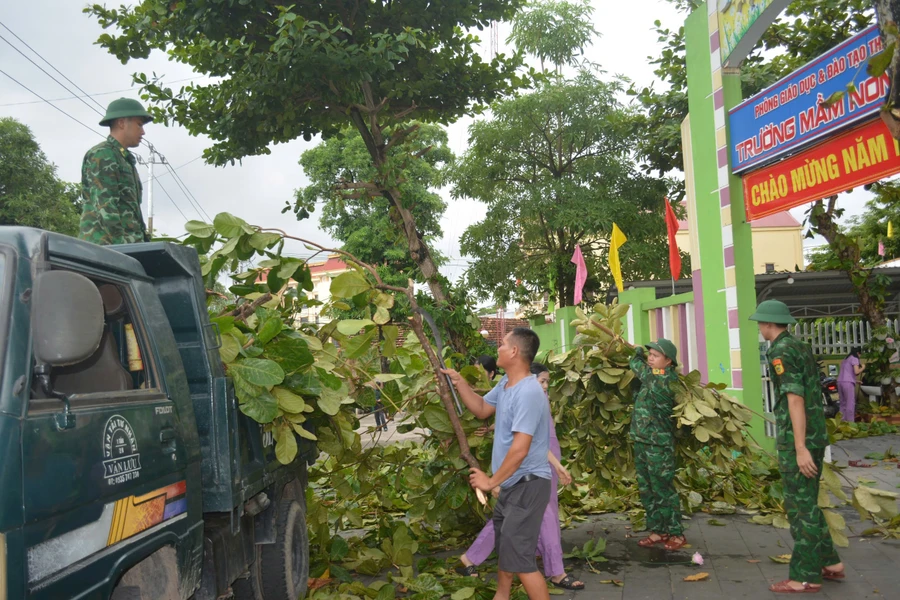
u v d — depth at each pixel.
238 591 4.42
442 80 13.77
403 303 5.67
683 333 11.49
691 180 10.94
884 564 5.52
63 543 2.45
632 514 7.39
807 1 13.52
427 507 5.75
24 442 2.31
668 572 5.59
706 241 10.34
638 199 21.14
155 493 3.07
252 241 4.86
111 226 4.99
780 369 4.96
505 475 4.09
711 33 10.11
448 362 5.84
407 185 13.23
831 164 7.96
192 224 4.91
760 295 14.98
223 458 3.71
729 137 9.77
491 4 13.23
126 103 5.21
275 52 11.35
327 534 5.82
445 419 5.37
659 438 6.00
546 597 4.21
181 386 3.52
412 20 12.60
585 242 22.23
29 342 2.47
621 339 6.14
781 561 5.72
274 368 4.00
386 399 5.43
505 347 4.41
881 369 14.70
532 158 21.98
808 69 8.12
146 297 3.48
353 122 13.19
